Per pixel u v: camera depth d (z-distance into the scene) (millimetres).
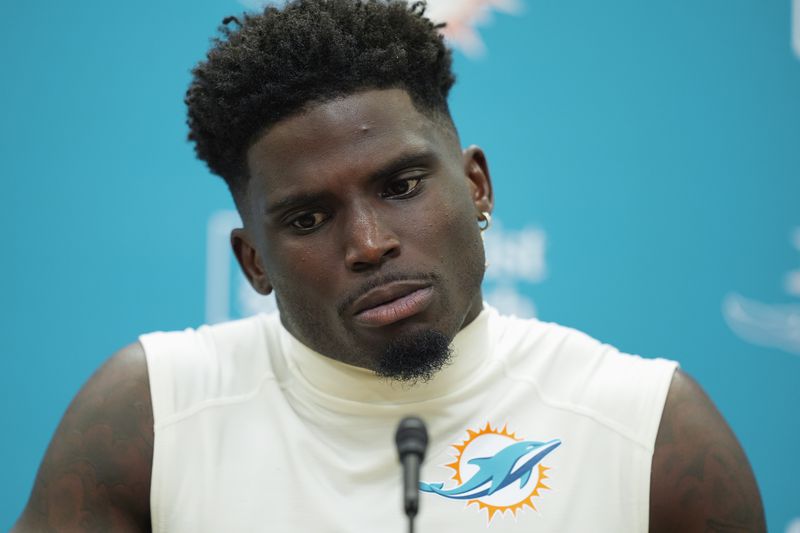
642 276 7602
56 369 7012
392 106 3875
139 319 7117
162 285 7160
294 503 4016
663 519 4047
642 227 7625
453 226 3889
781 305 7703
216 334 4566
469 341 4230
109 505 4082
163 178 7203
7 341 6961
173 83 7262
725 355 7637
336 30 3854
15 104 7059
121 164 7160
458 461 4082
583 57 7664
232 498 4031
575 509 3988
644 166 7664
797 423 7656
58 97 7117
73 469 4090
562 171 7594
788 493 7633
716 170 7715
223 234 7254
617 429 4109
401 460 3113
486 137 7531
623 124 7664
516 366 4336
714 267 7664
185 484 4066
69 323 7035
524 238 7500
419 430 3148
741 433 7621
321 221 3873
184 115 7254
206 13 7312
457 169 4031
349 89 3852
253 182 3986
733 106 7750
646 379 4223
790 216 7734
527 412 4203
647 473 4023
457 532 3932
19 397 6953
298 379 4273
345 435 4152
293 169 3812
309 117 3818
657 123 7695
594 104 7652
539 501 3992
